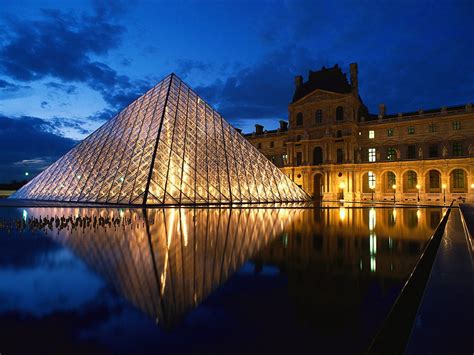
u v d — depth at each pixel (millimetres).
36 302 8523
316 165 98625
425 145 89125
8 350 5824
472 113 82062
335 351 5609
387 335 6320
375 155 95938
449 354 4648
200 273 11430
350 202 80875
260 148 119000
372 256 14391
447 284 7957
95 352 5715
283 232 22203
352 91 98625
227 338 6262
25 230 22922
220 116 65500
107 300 8680
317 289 9555
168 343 6043
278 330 6586
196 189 51594
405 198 86500
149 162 49688
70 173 61969
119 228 23656
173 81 62562
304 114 103125
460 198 79500
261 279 10680
